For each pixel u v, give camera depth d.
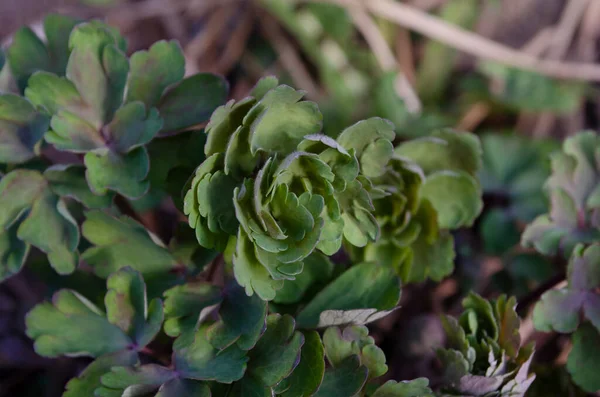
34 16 0.47
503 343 0.35
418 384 0.34
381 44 0.47
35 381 0.40
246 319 0.34
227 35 0.49
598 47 0.47
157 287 0.35
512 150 0.44
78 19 0.37
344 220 0.34
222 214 0.33
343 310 0.34
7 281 0.41
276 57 0.48
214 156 0.33
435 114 0.45
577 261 0.36
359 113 0.46
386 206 0.36
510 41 0.49
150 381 0.34
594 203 0.37
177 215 0.41
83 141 0.35
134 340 0.35
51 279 0.38
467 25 0.47
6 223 0.35
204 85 0.36
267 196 0.33
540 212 0.42
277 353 0.33
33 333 0.35
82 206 0.37
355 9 0.46
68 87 0.35
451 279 0.41
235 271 0.33
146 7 0.48
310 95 0.46
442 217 0.37
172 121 0.35
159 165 0.35
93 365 0.34
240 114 0.33
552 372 0.37
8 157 0.35
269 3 0.46
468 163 0.36
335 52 0.47
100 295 0.36
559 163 0.37
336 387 0.34
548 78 0.46
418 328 0.40
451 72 0.48
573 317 0.36
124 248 0.35
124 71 0.35
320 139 0.33
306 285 0.35
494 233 0.42
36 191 0.35
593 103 0.47
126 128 0.35
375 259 0.36
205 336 0.34
